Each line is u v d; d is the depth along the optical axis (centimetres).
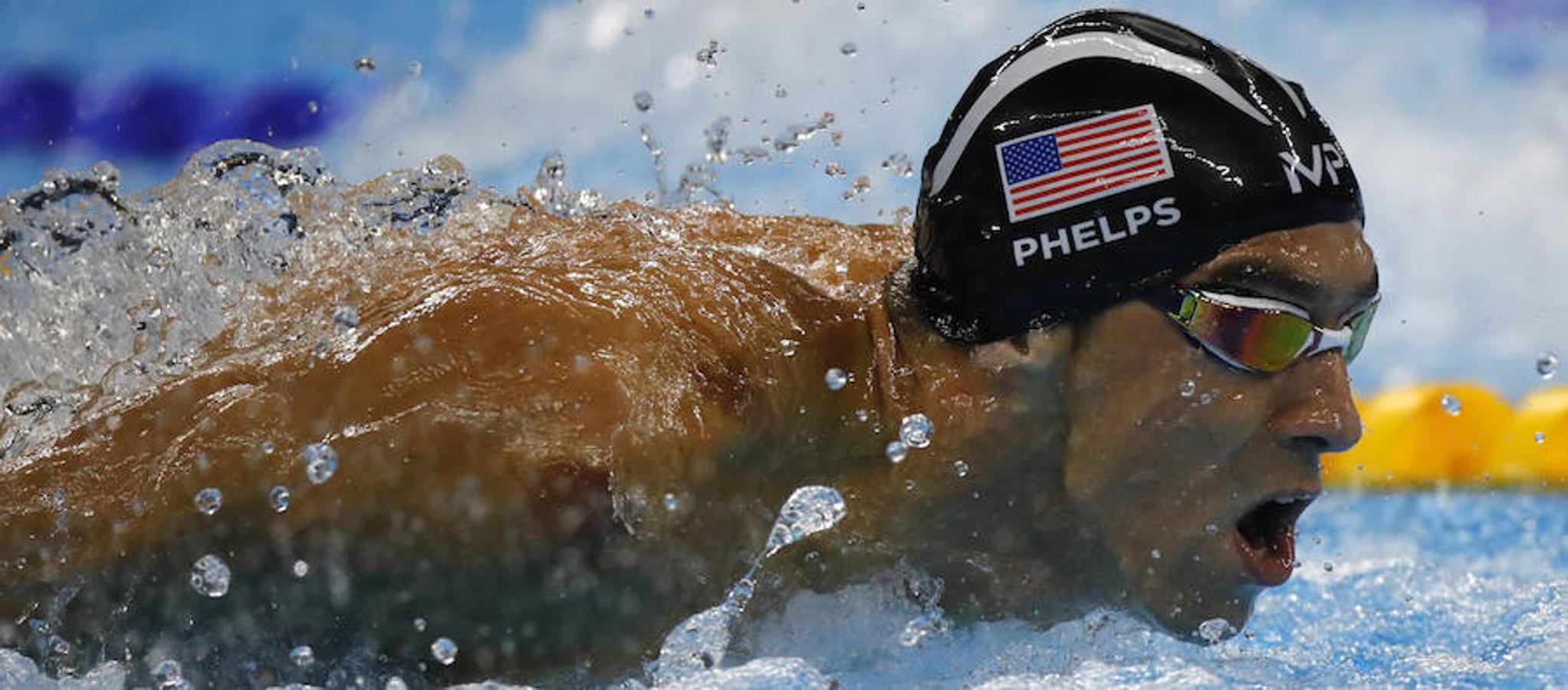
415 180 673
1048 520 543
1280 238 503
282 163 675
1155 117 511
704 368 504
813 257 612
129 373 588
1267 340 503
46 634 493
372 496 468
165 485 480
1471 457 1241
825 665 547
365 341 499
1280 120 514
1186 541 525
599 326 498
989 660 561
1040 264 514
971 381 529
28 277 638
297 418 482
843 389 540
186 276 630
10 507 492
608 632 500
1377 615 749
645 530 480
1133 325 509
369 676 504
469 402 473
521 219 643
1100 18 544
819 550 546
